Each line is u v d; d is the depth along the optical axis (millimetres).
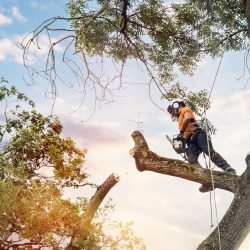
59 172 11297
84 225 8969
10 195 8828
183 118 7449
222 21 8539
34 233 9125
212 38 9031
